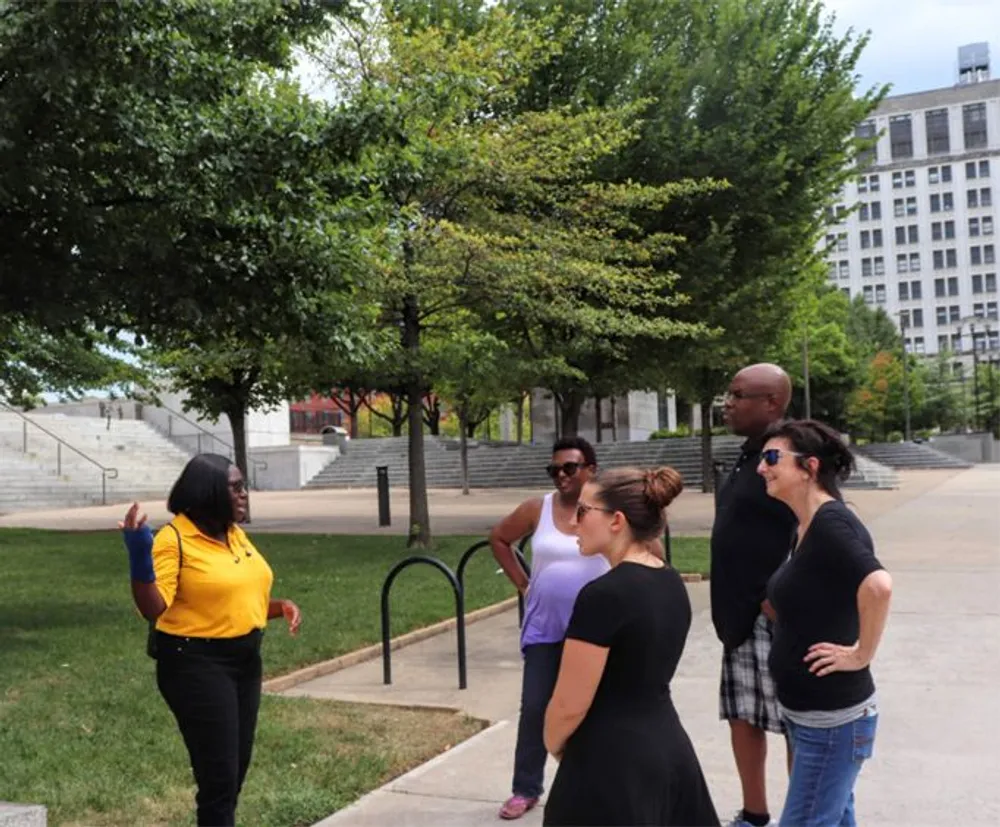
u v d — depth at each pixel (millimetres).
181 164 8211
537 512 5141
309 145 8469
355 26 13094
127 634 8859
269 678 7426
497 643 8977
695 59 17422
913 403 63875
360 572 12859
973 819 4523
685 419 54844
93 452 37406
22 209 8367
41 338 16734
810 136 17281
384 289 12867
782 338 24109
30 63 6910
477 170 13562
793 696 3279
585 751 2877
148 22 7473
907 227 134000
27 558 14953
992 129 130250
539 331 17094
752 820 4297
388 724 6234
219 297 9055
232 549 4035
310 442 57344
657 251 15695
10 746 5594
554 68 16234
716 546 4301
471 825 4590
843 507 3307
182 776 5168
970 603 10047
